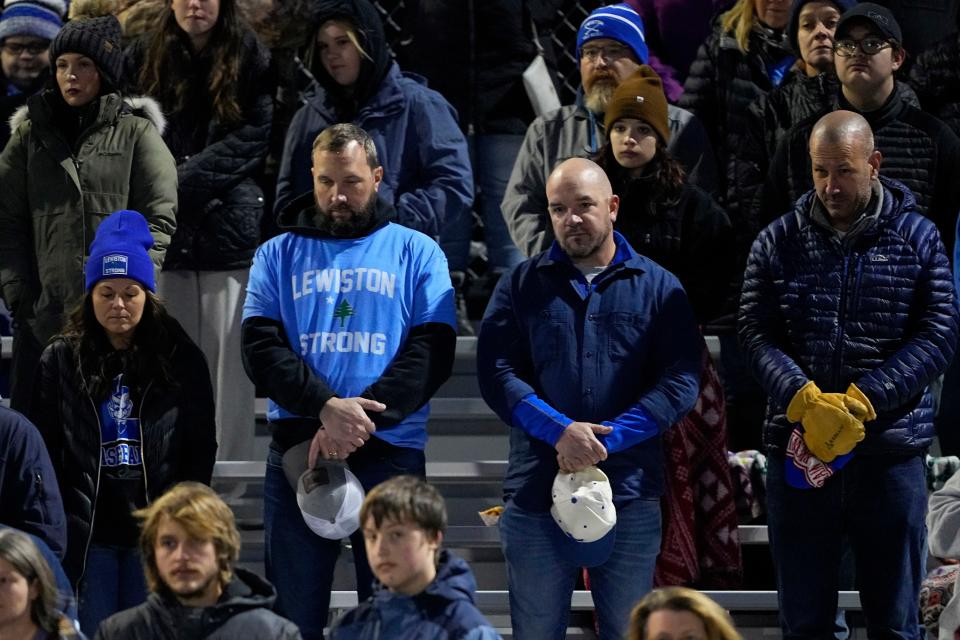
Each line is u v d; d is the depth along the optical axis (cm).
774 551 1995
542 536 1961
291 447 1978
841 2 2347
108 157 2223
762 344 1981
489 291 2572
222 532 1617
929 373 1920
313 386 1956
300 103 2581
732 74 2491
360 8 2347
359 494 1927
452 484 2308
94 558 1955
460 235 2466
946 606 1903
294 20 2481
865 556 1958
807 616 1966
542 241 2262
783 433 1970
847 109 2242
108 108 2233
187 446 2002
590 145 2358
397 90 2372
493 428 2420
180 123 2384
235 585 1631
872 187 1984
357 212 2039
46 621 1633
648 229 2167
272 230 2520
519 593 1983
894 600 1948
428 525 1562
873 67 2200
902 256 1959
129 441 1969
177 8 2367
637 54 2380
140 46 2469
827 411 1897
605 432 1917
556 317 1984
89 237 2206
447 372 2020
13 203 2244
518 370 1998
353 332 2006
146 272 1995
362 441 1928
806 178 2233
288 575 1983
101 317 1973
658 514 1978
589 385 1964
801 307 1973
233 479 2250
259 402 2466
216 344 2352
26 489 1858
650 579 1980
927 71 2448
